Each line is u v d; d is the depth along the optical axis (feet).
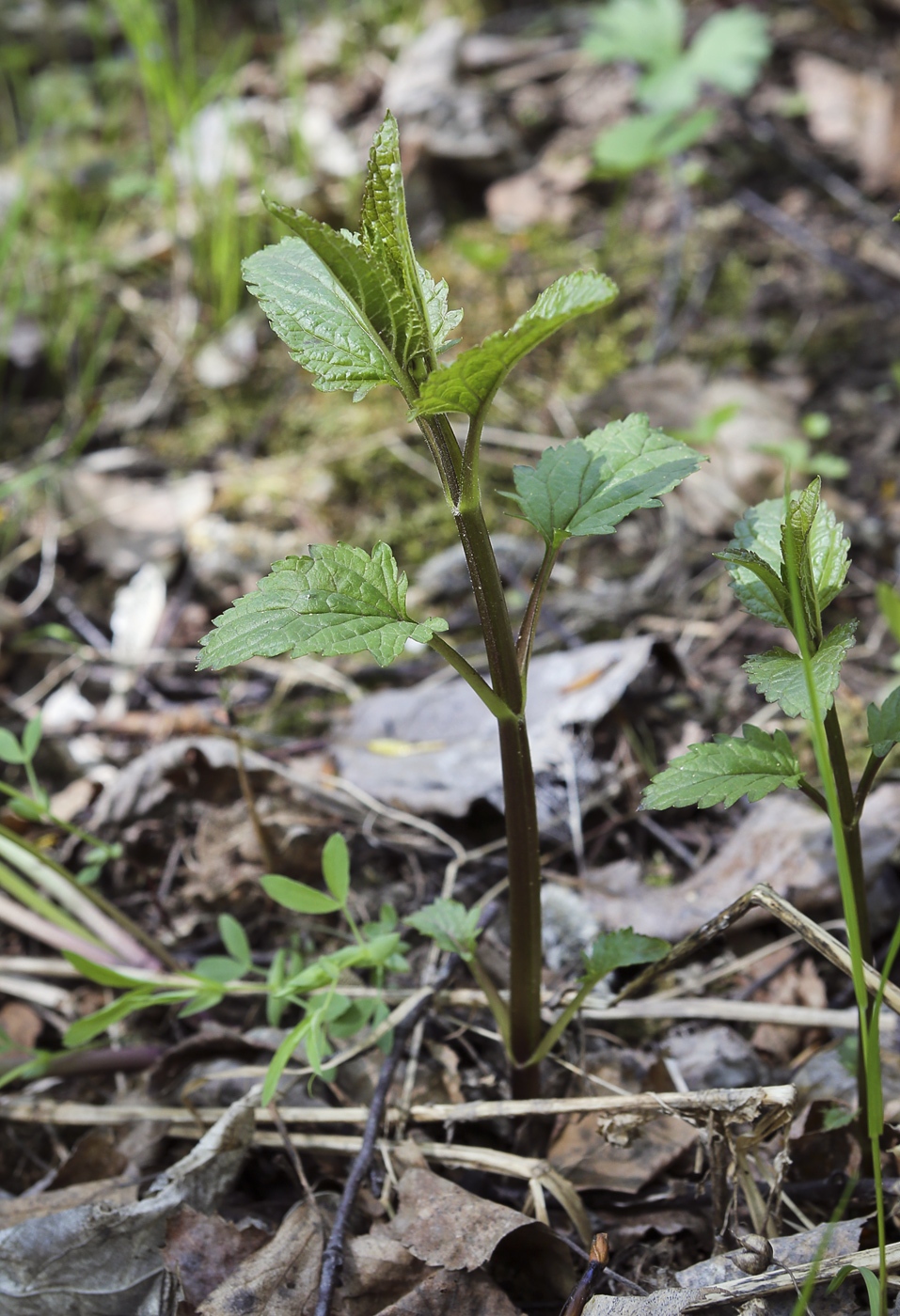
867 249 4.27
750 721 3.06
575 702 2.99
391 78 4.93
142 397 4.13
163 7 5.68
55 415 4.08
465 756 2.97
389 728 3.07
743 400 3.76
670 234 4.40
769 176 4.56
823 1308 2.33
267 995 2.70
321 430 3.97
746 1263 2.35
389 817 2.93
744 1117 2.36
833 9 4.80
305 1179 2.47
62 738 3.14
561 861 2.91
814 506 2.23
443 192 4.64
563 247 4.39
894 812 2.80
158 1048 2.68
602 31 4.65
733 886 2.79
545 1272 2.42
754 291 4.19
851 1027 2.61
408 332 2.18
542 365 4.10
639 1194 2.50
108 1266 2.41
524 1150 2.54
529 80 4.93
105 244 4.62
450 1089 2.60
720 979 2.74
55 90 5.43
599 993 2.71
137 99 5.32
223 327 4.31
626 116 4.69
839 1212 2.27
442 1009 2.69
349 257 2.12
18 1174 2.64
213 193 4.66
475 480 2.23
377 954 2.51
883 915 2.74
